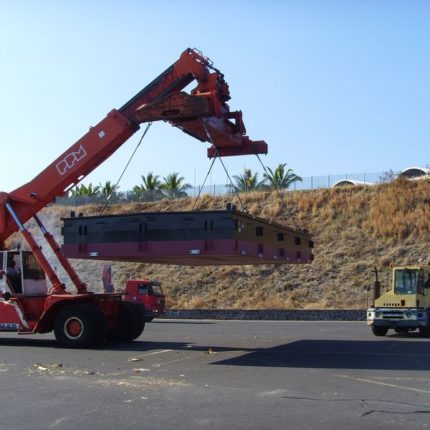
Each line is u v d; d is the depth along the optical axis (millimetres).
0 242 18953
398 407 9453
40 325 18219
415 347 18328
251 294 40844
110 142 17766
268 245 16234
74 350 17359
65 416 8867
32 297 18625
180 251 14102
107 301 19203
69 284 33000
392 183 48531
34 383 11617
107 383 11586
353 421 8547
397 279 23750
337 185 51656
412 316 22734
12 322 18547
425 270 24094
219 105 16188
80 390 10875
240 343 19641
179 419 8680
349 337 22219
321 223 46625
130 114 17516
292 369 13430
